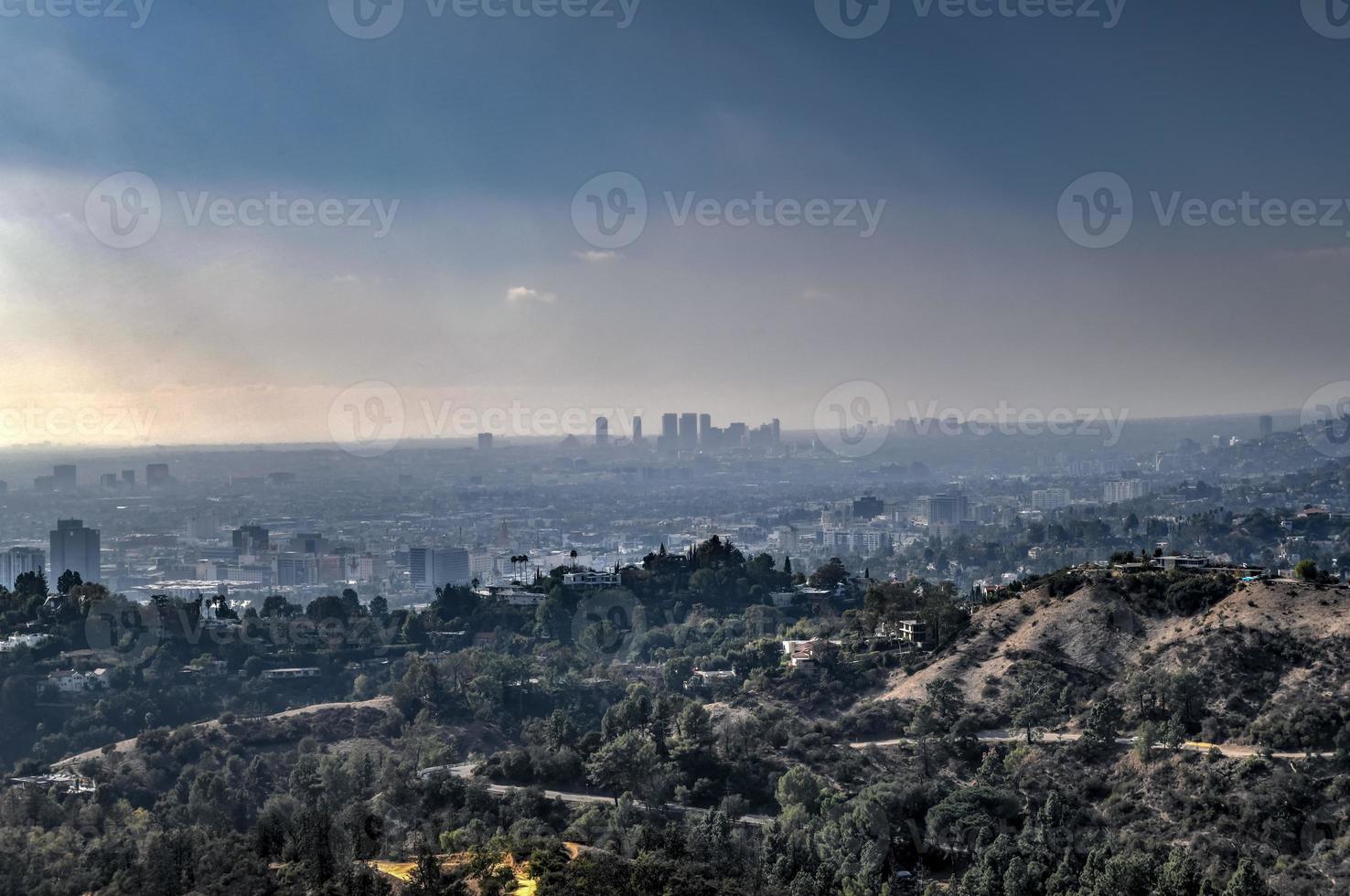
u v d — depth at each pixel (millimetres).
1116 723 187875
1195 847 151000
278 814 167500
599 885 129250
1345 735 166250
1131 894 137375
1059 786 171125
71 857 147625
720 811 164125
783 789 174375
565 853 140875
